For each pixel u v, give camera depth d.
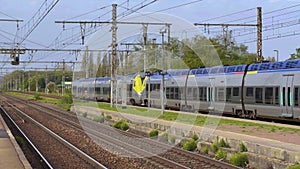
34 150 20.53
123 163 16.52
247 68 30.75
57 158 18.47
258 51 38.94
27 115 45.44
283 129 23.17
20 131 28.86
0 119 36.03
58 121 36.84
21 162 15.23
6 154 17.03
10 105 67.12
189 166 15.70
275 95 27.27
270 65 28.31
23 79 163.50
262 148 16.50
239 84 31.09
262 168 15.62
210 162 16.22
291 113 25.95
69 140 24.39
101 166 15.41
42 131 29.75
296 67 25.77
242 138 19.45
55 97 89.25
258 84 29.06
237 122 27.39
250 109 29.95
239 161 16.23
